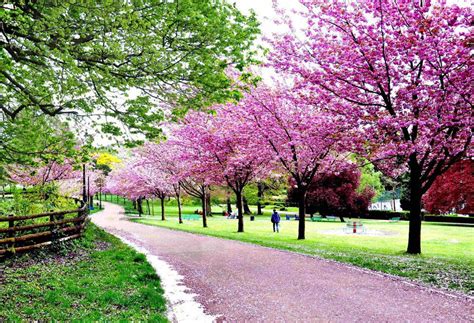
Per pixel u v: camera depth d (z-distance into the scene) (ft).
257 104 59.47
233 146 74.43
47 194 46.98
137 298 22.86
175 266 35.68
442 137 38.09
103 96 27.20
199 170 82.79
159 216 157.58
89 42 22.74
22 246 34.55
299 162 62.28
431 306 21.93
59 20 21.63
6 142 26.71
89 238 47.11
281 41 43.93
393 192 204.85
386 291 25.38
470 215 137.90
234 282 28.48
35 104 24.66
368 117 39.65
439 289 25.82
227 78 27.84
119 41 24.03
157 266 35.63
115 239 54.24
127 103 28.43
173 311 21.49
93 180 196.03
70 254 37.27
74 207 54.65
